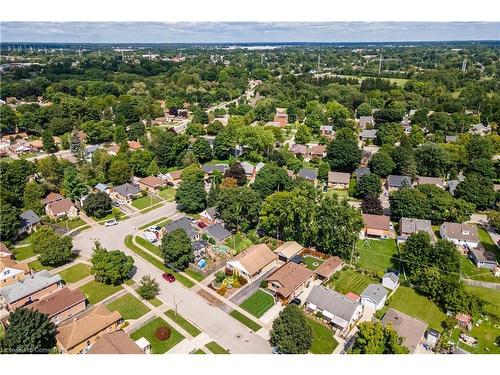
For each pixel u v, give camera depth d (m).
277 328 53.12
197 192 94.62
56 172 105.06
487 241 83.06
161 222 91.56
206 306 62.84
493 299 65.25
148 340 55.31
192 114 198.12
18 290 63.41
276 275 66.56
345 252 75.25
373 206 90.94
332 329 58.19
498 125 153.75
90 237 84.62
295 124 181.00
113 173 111.25
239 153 138.50
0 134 150.88
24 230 85.56
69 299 60.97
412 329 55.19
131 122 172.75
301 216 76.88
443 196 91.69
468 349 54.59
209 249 79.06
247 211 86.00
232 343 54.94
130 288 67.31
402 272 72.19
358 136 155.75
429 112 180.88
